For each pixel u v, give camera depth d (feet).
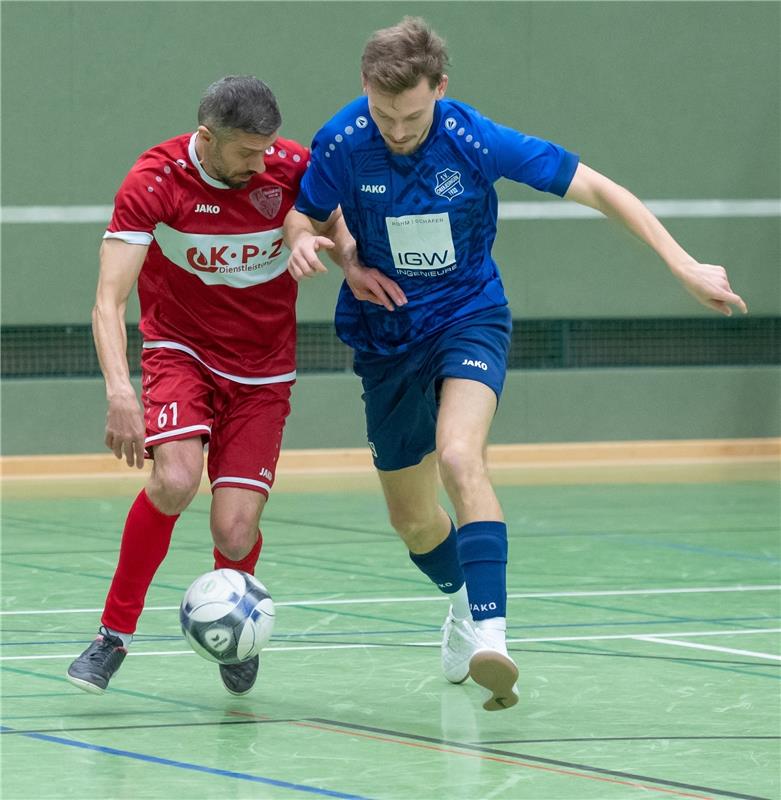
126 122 131.85
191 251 42.96
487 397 41.88
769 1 144.56
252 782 34.12
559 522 96.02
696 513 100.83
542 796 32.91
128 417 40.63
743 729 40.24
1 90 129.18
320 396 135.95
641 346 144.25
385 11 136.67
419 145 42.19
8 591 67.10
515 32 139.33
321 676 47.96
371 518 97.96
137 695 44.70
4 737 38.88
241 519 43.27
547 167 42.52
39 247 130.62
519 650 52.90
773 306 145.89
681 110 143.13
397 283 44.04
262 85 41.52
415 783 34.12
